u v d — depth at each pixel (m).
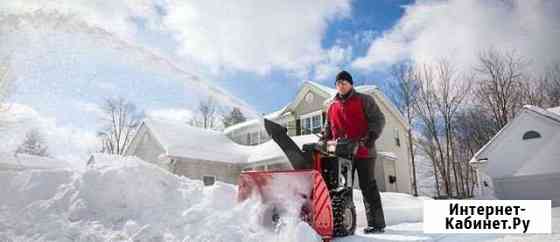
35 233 2.15
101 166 2.88
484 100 27.05
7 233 2.10
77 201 2.48
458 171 29.03
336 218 3.10
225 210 2.63
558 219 4.28
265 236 2.40
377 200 3.48
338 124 3.65
